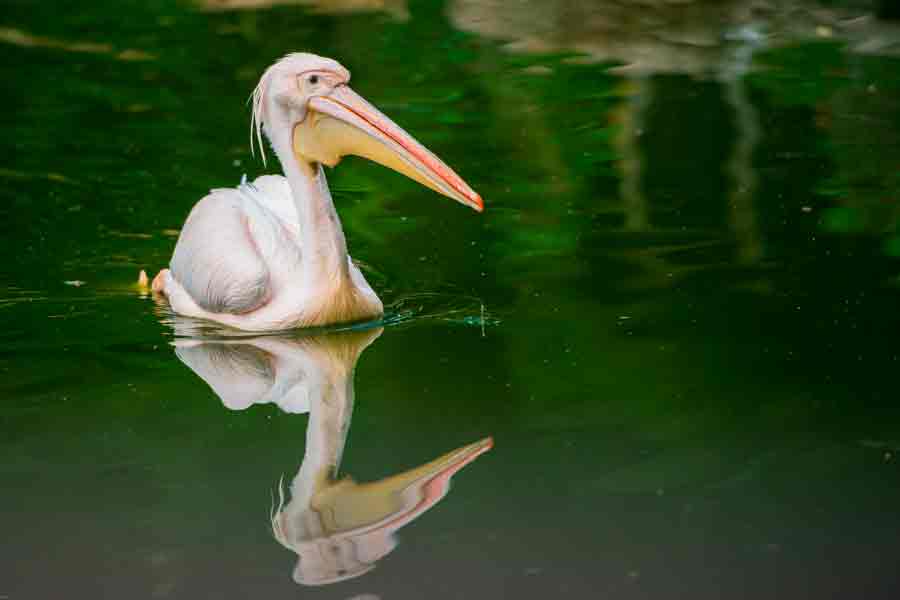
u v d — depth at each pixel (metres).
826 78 18.61
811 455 9.12
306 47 20.39
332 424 9.95
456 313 12.19
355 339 11.80
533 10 21.53
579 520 8.43
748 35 20.88
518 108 17.75
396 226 14.46
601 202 14.77
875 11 21.34
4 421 10.03
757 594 7.54
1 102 18.06
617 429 9.62
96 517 8.61
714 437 9.44
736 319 11.60
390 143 11.52
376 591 7.70
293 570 7.95
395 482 9.03
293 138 11.77
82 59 19.95
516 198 14.95
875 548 7.97
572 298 12.34
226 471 9.23
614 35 21.02
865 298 11.91
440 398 10.31
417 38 20.98
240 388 10.76
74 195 15.15
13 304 12.70
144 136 16.86
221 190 13.36
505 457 9.27
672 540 8.13
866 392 10.05
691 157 15.92
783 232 13.64
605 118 17.30
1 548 8.23
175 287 12.92
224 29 21.50
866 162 15.42
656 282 12.58
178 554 8.13
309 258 11.96
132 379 10.95
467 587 7.71
